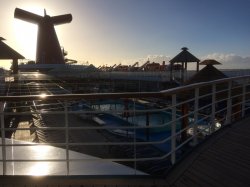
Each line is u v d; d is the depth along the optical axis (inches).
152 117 738.8
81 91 1184.2
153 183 159.8
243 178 170.4
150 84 1261.1
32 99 152.5
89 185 155.5
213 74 880.3
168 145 500.1
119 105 849.5
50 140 422.3
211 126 272.1
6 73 1278.3
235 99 391.5
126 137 544.7
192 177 170.7
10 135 469.7
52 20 2306.8
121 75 1544.0
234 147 227.6
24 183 156.3
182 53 1240.2
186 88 195.9
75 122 582.2
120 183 158.2
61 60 2348.7
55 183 156.4
